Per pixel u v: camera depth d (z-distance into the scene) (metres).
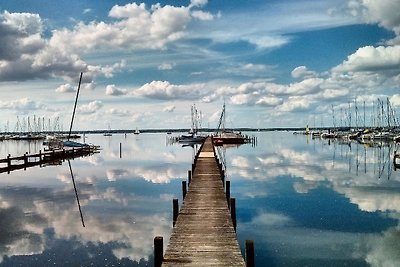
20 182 32.62
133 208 22.36
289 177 34.22
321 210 21.20
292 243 15.73
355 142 102.06
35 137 150.12
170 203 23.81
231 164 45.75
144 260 13.95
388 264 13.54
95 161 53.12
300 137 155.25
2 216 20.38
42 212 21.31
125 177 35.88
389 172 37.44
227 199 19.09
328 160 50.25
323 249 15.02
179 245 12.14
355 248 15.13
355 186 29.09
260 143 101.38
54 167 44.78
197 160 35.97
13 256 14.30
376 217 19.66
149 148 87.62
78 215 20.64
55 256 14.30
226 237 12.97
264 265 13.50
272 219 19.45
